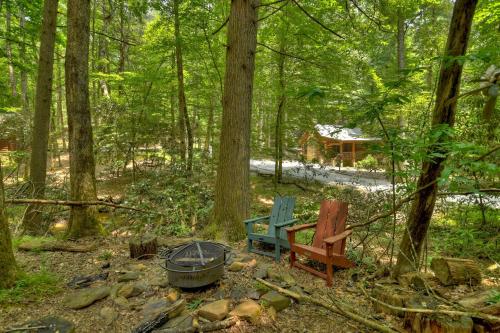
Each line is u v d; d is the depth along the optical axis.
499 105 3.70
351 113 3.00
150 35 9.71
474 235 4.03
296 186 10.20
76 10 4.32
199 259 2.71
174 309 2.27
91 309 2.43
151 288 2.73
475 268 2.58
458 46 2.15
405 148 2.51
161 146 10.16
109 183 9.79
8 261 2.72
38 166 6.21
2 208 2.70
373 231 4.02
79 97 4.45
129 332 2.13
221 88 9.56
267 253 3.62
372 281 2.87
